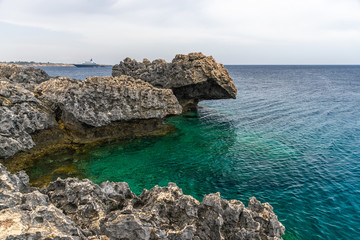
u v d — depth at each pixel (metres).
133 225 12.07
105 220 13.62
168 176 27.33
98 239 11.20
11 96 31.12
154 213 13.84
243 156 32.59
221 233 13.80
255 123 48.94
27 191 16.94
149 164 30.28
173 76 53.28
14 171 26.22
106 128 37.12
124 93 38.03
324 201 22.14
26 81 51.91
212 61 54.50
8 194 12.83
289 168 28.84
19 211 11.41
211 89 54.94
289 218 19.84
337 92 95.81
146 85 42.16
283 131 43.22
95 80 37.12
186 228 12.89
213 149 35.19
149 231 12.20
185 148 35.59
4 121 27.88
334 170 28.19
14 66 58.84
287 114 56.41
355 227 18.80
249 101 75.75
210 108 65.31
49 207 11.89
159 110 40.50
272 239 13.80
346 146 35.69
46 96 37.75
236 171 28.30
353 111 59.00
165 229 13.38
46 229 10.65
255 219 14.73
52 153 31.16
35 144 31.09
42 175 26.00
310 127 45.44
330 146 35.72
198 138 39.88
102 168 28.77
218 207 14.08
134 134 39.50
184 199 14.73
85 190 15.42
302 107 64.50
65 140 34.28
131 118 38.09
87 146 34.06
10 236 9.51
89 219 14.26
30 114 31.38
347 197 22.75
